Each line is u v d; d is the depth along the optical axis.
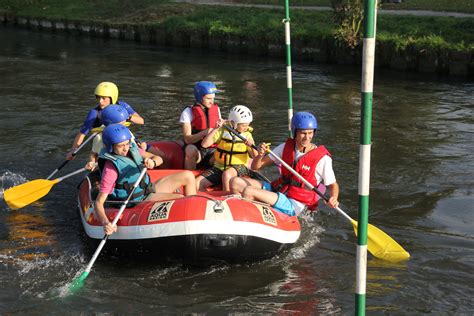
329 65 17.78
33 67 17.19
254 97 13.27
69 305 4.86
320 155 5.96
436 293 5.11
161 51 20.83
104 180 5.47
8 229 6.44
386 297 5.03
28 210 7.00
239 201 5.55
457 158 8.88
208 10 24.64
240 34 20.05
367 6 3.33
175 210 5.34
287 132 10.33
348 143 9.67
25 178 8.11
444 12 22.28
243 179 6.08
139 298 4.99
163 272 5.44
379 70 16.67
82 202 6.32
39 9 29.44
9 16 29.33
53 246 6.00
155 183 6.04
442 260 5.73
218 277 5.36
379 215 6.83
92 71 16.62
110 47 21.88
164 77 15.79
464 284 5.27
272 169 8.52
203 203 5.38
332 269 5.54
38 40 23.89
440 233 6.36
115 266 5.54
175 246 5.24
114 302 4.92
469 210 6.95
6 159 8.86
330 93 13.73
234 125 6.44
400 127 10.69
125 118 6.34
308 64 17.97
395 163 8.66
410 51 16.38
